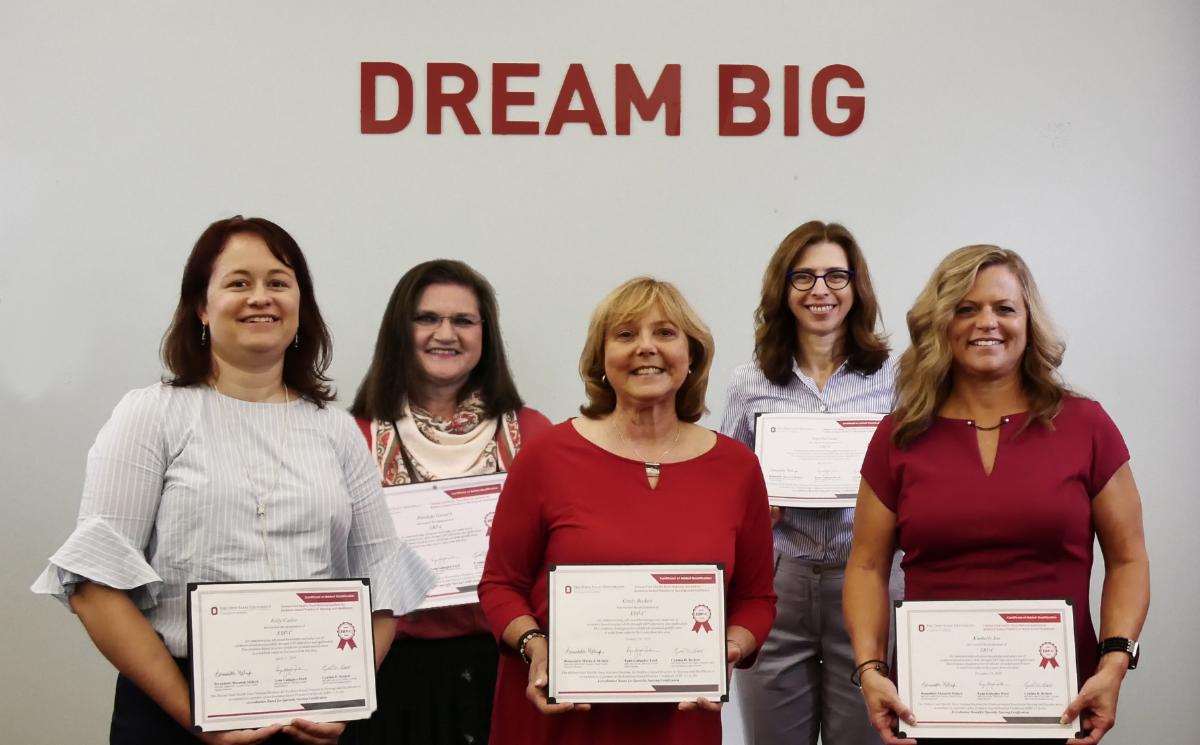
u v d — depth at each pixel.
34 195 3.57
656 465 2.22
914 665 2.14
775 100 3.66
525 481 2.25
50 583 1.90
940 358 2.22
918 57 3.67
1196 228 3.69
